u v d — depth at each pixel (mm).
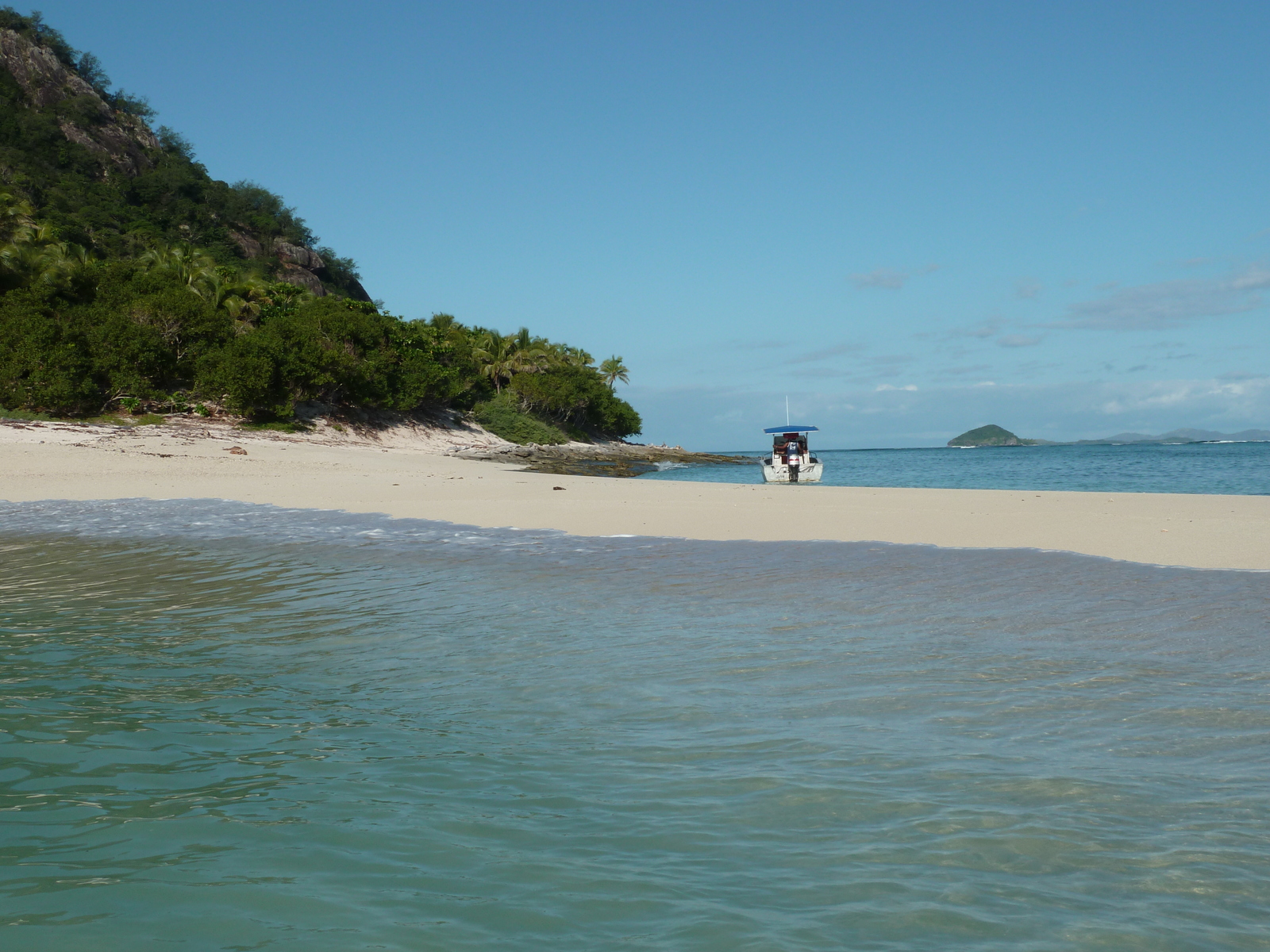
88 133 123750
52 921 2797
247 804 3783
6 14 133000
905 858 3209
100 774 4176
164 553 12570
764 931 2713
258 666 6293
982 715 4875
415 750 4500
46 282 54156
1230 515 14664
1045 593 8578
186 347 53688
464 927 2764
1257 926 2705
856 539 12984
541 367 94188
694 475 51719
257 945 2656
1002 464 71000
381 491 22594
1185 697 5121
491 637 7168
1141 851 3211
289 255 130000
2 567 11344
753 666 6059
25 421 40344
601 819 3609
